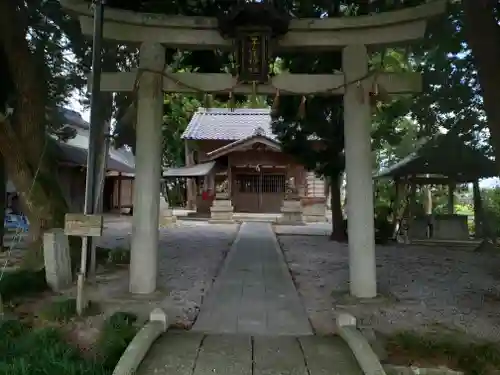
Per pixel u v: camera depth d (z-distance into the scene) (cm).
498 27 623
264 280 765
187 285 719
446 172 1274
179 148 3172
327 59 905
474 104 964
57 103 1187
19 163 799
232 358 399
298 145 1291
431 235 1368
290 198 2064
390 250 1197
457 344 434
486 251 1163
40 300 593
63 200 838
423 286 730
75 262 784
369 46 645
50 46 1000
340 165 1276
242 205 2472
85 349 420
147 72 635
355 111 636
